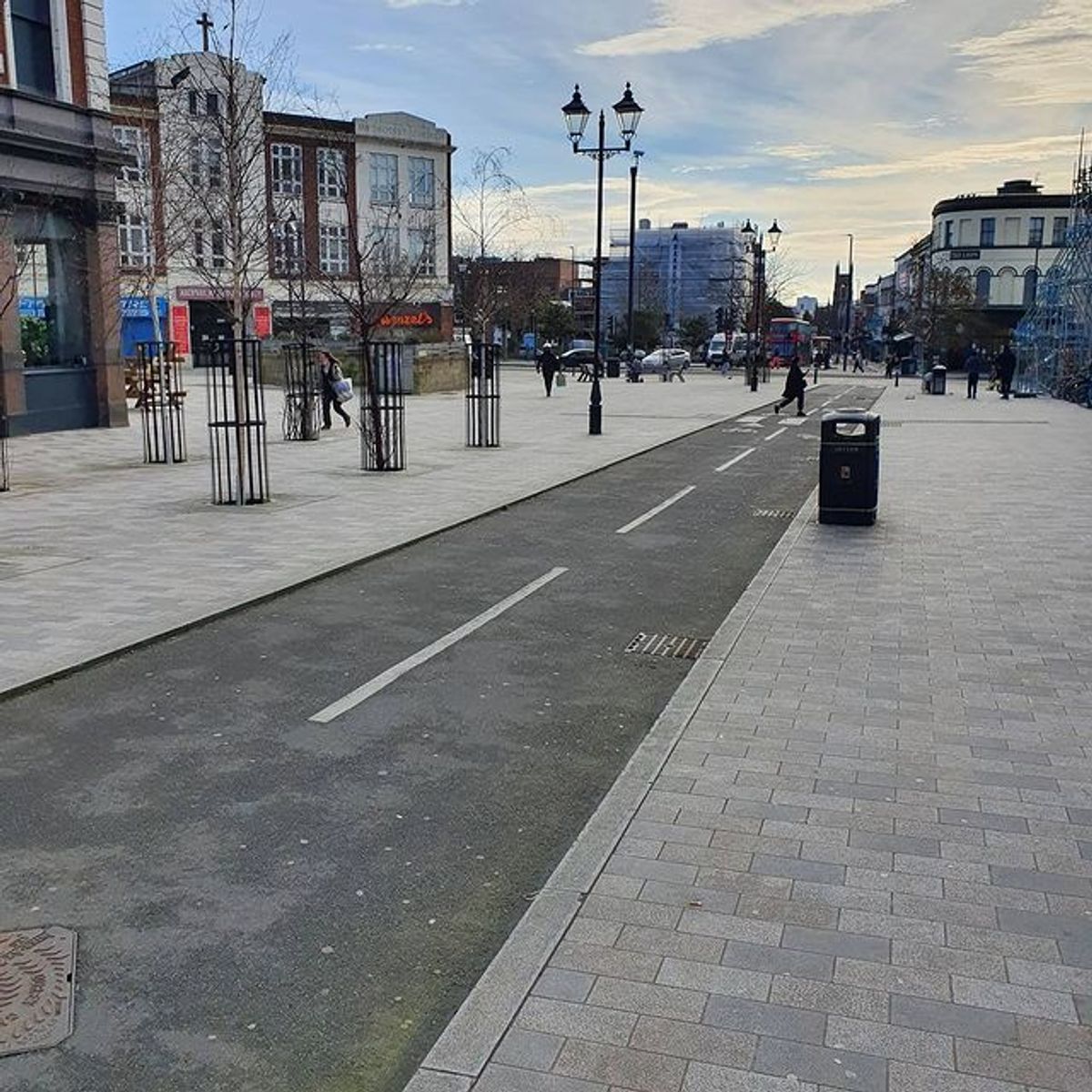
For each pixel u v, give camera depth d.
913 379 63.31
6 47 21.33
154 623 8.30
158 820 5.15
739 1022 3.54
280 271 45.69
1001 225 82.12
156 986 3.82
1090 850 4.73
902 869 4.56
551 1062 3.35
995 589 9.63
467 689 7.09
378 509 13.88
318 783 5.60
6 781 5.59
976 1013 3.58
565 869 4.56
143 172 38.75
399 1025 3.63
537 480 16.75
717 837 4.86
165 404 19.41
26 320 23.25
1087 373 38.12
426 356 40.94
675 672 7.53
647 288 109.75
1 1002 3.71
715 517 13.93
